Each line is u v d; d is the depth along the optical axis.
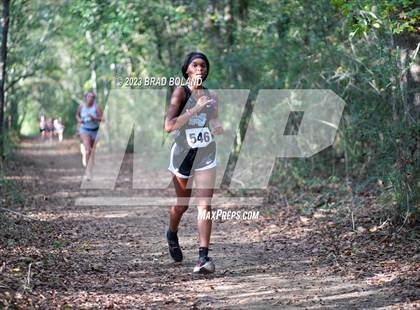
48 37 22.70
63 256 8.82
